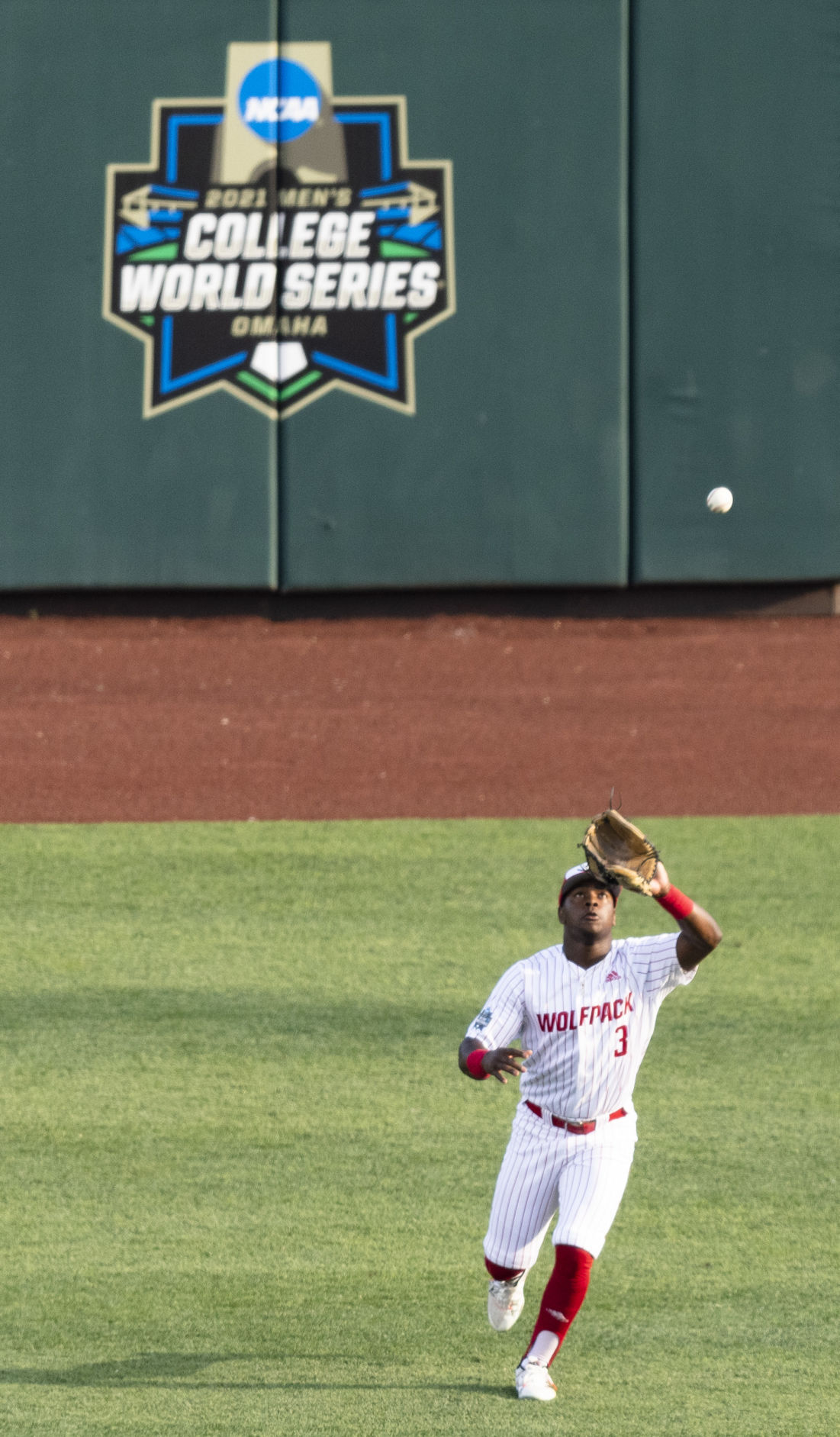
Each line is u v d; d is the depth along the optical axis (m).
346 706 58.22
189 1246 22.55
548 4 67.81
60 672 62.84
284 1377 19.00
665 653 65.25
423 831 44.16
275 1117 26.78
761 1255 22.31
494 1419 17.94
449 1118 26.80
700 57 67.69
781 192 68.00
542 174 68.25
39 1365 19.33
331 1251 22.42
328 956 34.22
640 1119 26.83
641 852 17.83
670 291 68.38
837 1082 28.22
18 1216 23.42
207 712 57.34
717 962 34.06
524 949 34.59
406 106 68.44
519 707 58.09
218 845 42.78
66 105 68.19
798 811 46.16
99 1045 29.69
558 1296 18.19
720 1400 18.41
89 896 38.38
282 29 68.44
